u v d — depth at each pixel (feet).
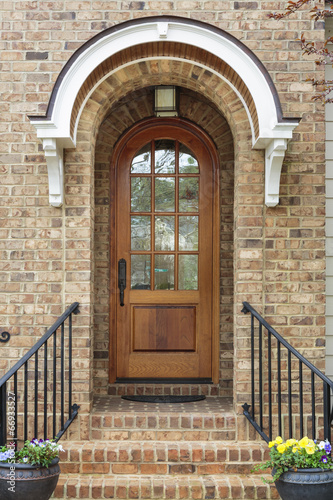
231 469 12.43
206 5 13.46
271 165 12.74
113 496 11.77
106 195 15.96
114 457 12.41
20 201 13.41
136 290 16.01
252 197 13.43
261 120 12.34
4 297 13.33
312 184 13.51
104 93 13.52
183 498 11.78
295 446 10.35
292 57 13.50
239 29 13.50
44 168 13.46
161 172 16.25
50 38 13.43
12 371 11.06
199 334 15.97
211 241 16.11
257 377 13.28
